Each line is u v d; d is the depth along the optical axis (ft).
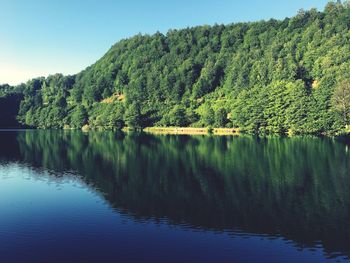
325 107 465.47
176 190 196.24
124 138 533.96
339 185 198.29
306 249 119.34
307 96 492.54
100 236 132.16
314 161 271.90
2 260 113.70
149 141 474.90
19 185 211.00
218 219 148.15
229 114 652.89
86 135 618.44
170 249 120.57
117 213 157.69
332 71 589.32
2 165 281.74
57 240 128.67
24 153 354.95
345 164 256.73
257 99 563.07
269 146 374.84
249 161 282.56
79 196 186.19
